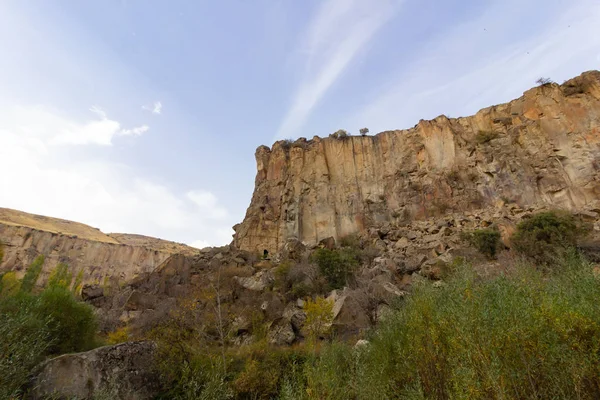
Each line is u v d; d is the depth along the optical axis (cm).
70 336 1321
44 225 10450
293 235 4425
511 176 3944
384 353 666
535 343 412
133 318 2441
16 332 664
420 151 4697
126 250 8712
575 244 2248
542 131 4053
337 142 5228
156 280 3309
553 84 4328
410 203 4272
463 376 400
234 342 1683
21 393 701
